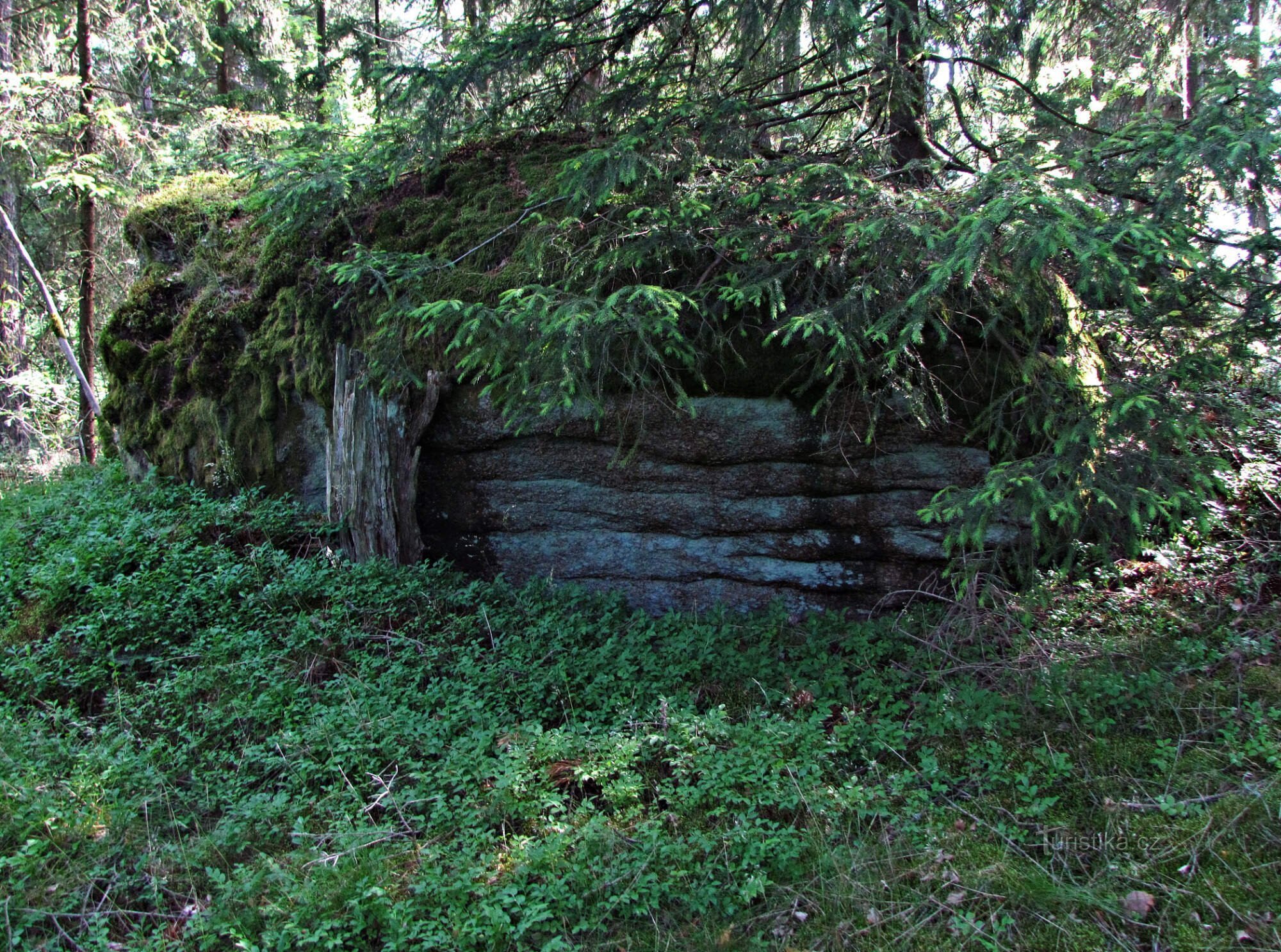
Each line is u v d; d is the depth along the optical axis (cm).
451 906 306
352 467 536
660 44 530
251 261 644
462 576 539
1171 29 573
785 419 485
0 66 1101
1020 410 449
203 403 639
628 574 531
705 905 307
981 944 281
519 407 434
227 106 1241
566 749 378
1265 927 268
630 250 444
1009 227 338
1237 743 336
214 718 417
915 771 358
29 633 488
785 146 571
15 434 1220
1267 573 439
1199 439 382
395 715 408
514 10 585
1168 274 379
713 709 398
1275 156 340
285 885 319
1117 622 430
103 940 302
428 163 579
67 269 1188
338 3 1489
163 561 528
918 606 481
